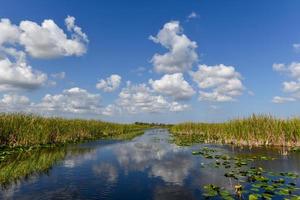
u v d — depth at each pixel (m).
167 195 9.04
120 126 51.97
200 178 11.19
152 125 123.81
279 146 21.56
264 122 23.31
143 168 13.20
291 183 10.02
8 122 20.56
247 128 23.72
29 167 12.98
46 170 12.52
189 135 37.34
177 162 14.80
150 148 21.16
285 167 13.19
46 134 22.67
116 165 13.88
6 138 19.88
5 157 15.37
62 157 16.05
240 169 12.81
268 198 8.29
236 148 20.75
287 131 21.83
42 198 8.64
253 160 15.05
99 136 33.78
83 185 10.12
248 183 10.30
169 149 20.52
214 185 10.09
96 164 14.09
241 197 8.66
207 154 17.45
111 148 20.88
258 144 22.42
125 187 9.92
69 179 10.95
